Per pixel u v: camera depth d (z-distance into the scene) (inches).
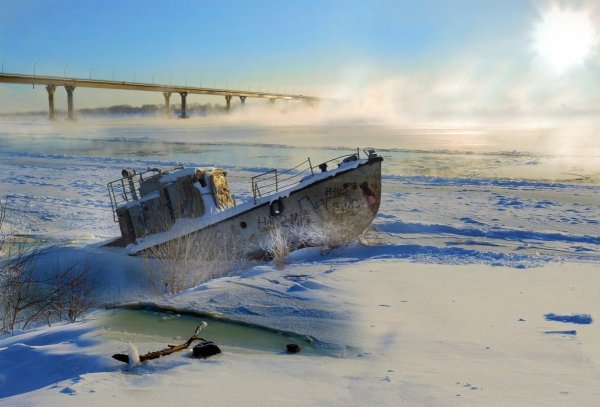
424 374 207.2
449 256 513.3
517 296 338.3
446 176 1263.5
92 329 287.9
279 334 277.4
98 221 818.2
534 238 634.8
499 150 1898.4
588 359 219.1
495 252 534.3
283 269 457.4
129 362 223.9
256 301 338.0
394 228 695.1
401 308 314.5
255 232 588.4
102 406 177.5
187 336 275.4
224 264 538.0
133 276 526.6
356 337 265.6
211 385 198.4
